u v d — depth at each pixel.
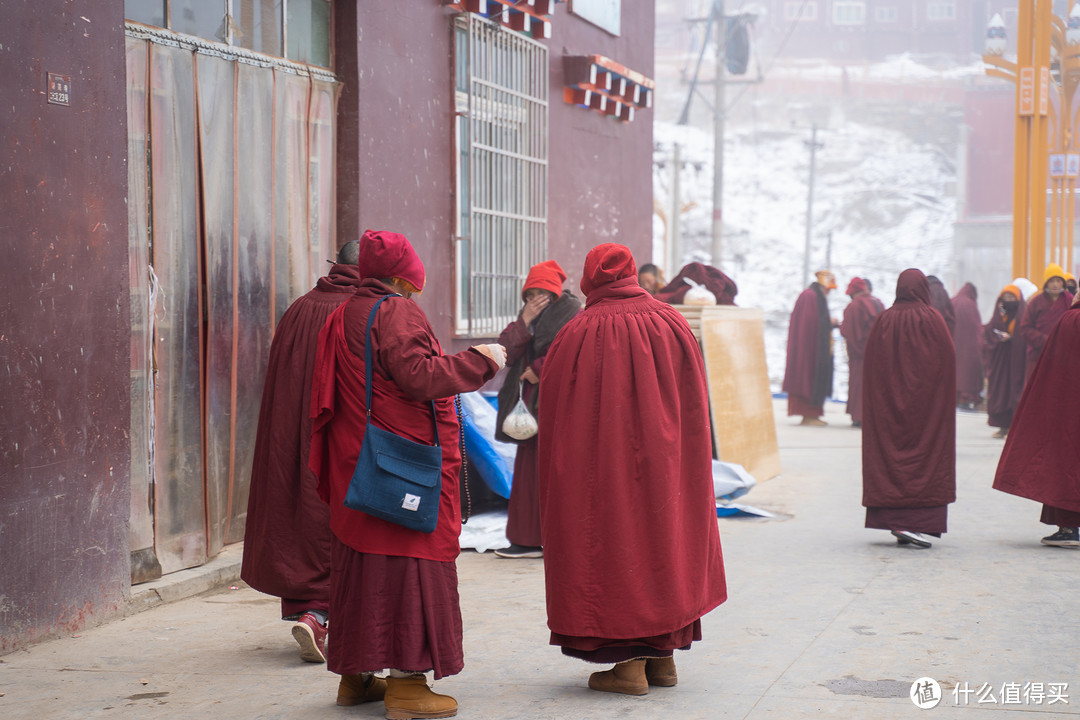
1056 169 22.42
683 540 4.03
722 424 9.13
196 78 5.80
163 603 5.45
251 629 5.02
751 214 68.31
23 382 4.62
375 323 3.79
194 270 5.83
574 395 4.05
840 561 6.43
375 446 3.66
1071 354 6.64
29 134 4.62
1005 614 5.18
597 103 10.69
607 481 3.96
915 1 83.94
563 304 6.46
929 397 6.66
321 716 3.87
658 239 51.56
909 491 6.70
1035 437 6.79
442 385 3.69
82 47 4.88
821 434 13.77
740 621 5.09
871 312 14.55
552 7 9.27
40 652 4.64
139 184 5.44
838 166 74.31
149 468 5.55
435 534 3.77
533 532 6.55
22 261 4.60
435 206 7.84
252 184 6.24
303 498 4.59
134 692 4.14
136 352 5.43
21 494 4.63
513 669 4.40
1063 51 22.38
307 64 6.67
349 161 6.91
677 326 4.12
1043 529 7.48
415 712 3.78
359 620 3.71
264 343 6.38
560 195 10.03
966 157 57.91
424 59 7.68
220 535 6.07
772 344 46.69
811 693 4.02
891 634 4.84
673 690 4.10
